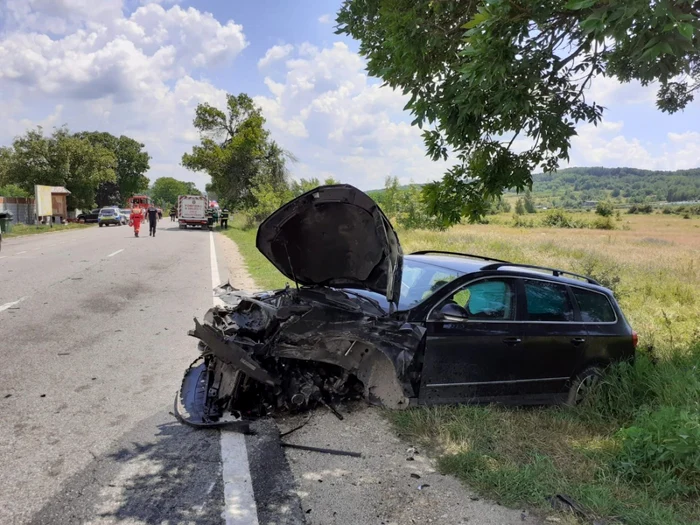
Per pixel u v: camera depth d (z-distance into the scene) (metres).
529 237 30.38
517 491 3.52
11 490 3.32
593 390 5.30
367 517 3.21
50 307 8.90
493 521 3.21
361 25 6.41
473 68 4.12
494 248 20.45
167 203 156.62
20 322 7.77
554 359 5.13
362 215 4.52
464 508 3.34
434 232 27.72
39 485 3.39
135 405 4.79
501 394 4.93
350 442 4.22
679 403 4.90
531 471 3.73
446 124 5.70
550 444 4.37
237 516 3.14
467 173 6.92
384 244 4.51
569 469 3.94
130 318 8.30
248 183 45.66
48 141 49.78
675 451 3.81
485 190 6.93
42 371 5.62
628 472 3.84
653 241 34.38
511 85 4.98
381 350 4.30
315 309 4.41
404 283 5.22
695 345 7.17
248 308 5.01
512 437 4.39
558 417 4.89
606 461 4.09
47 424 4.32
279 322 4.50
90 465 3.68
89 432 4.20
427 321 4.61
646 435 4.04
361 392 4.95
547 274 5.62
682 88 7.46
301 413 4.71
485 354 4.77
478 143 6.61
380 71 5.82
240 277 13.09
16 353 6.23
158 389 5.20
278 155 46.09
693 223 72.44
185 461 3.79
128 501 3.25
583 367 5.36
